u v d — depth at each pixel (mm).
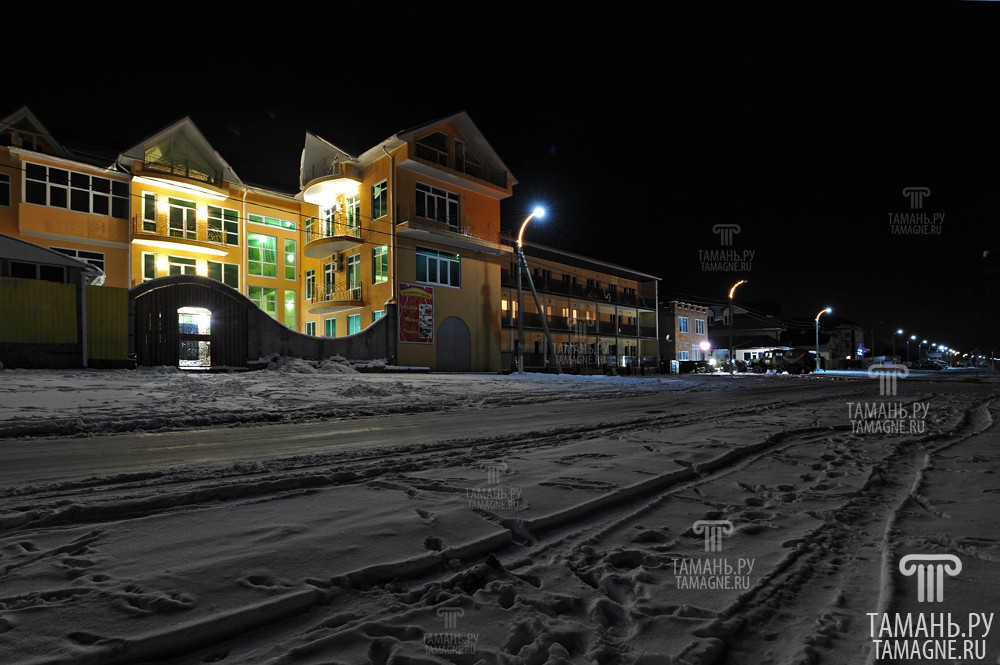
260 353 22359
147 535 3492
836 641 2387
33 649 2143
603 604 2699
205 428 9852
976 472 5789
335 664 2172
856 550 3529
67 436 8734
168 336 20125
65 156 25938
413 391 17109
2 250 17281
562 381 25438
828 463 6332
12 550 3244
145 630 2295
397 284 28281
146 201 28062
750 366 56250
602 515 4266
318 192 32250
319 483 5148
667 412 12375
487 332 33125
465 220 32281
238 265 31594
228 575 2867
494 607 2676
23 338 17125
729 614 2615
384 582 2965
